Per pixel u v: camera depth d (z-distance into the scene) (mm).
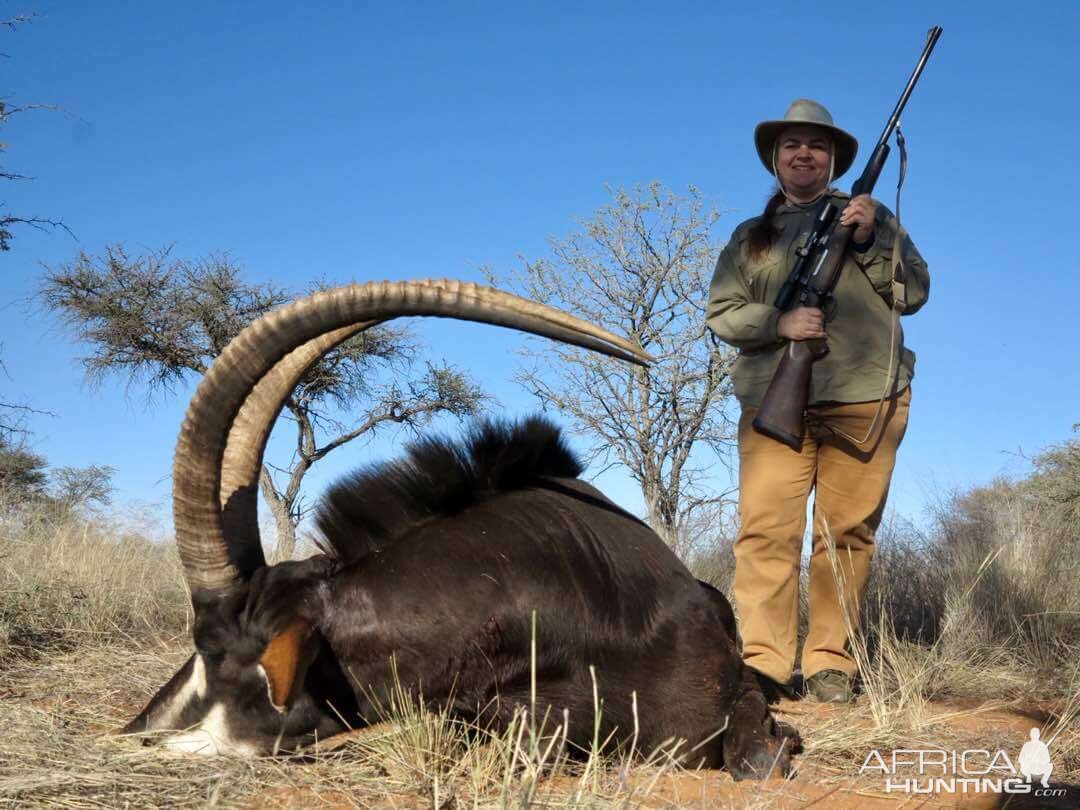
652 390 14133
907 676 5109
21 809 3150
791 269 4977
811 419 4988
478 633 3594
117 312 19406
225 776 3379
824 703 4984
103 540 8773
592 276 14617
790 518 4953
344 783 3416
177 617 6914
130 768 3445
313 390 18984
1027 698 5199
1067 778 3828
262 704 3553
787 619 4977
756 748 3621
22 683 5055
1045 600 6383
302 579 3602
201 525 3500
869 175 5102
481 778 3363
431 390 20156
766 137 5234
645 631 3750
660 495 13773
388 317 3418
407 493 3795
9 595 6301
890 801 3514
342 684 3598
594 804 3076
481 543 3709
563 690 3631
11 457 16719
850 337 4945
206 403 3410
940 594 6781
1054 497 10688
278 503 17391
